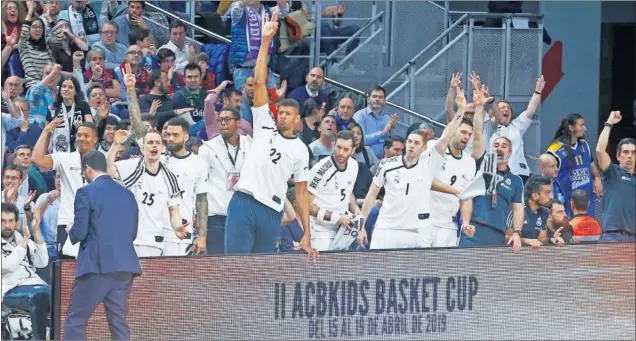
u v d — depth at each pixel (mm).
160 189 14242
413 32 18266
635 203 16000
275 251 14469
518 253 14906
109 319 13500
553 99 19141
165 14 17281
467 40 17969
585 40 19172
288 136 14203
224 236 14570
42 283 13789
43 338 13688
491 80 18047
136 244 14164
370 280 14305
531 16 18297
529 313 14898
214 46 17391
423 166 15070
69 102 15375
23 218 13852
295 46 17906
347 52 18516
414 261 14445
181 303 13688
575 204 15992
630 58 22094
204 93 16344
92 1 16812
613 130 21719
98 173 13523
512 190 15422
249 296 13898
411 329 14453
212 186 14680
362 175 15953
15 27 16312
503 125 16625
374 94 16719
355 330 14250
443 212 15344
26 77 16031
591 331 15109
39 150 14367
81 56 16156
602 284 15188
